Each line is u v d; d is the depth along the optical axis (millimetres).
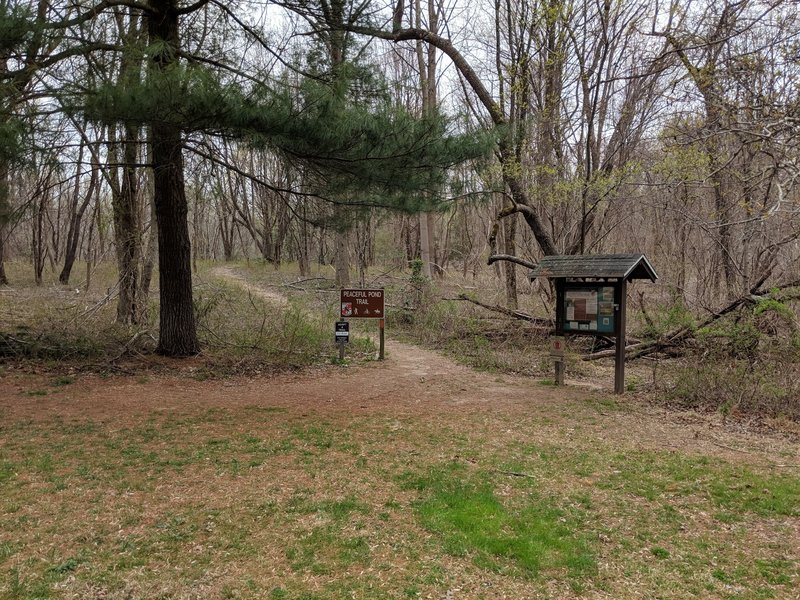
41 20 6609
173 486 4719
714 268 13945
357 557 3613
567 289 9273
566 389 9086
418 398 8406
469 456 5633
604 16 13453
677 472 5219
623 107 15242
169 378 9102
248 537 3852
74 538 3783
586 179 14023
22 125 6125
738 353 8852
